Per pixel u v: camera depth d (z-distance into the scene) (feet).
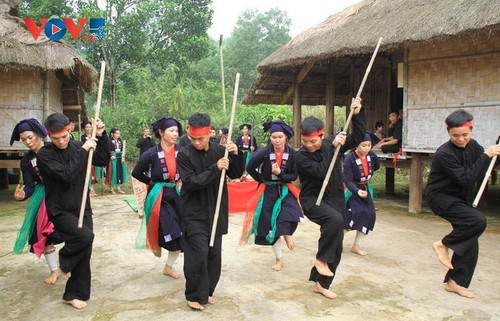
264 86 40.16
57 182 12.62
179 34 77.77
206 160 12.87
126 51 73.46
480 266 16.80
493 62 23.27
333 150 13.82
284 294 13.92
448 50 25.07
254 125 62.59
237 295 13.83
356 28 30.30
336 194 13.93
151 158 15.44
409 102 27.09
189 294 12.67
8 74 29.68
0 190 38.29
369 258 17.80
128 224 24.45
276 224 15.61
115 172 36.17
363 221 17.85
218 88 80.53
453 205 13.19
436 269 16.42
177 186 15.49
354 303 13.20
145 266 16.89
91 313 12.57
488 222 24.98
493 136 23.40
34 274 16.02
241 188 27.43
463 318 12.19
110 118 58.39
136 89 74.38
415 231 22.56
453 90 24.98
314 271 14.05
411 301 13.35
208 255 12.92
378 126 34.63
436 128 25.76
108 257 18.07
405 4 29.55
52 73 32.27
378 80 38.93
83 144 13.19
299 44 34.35
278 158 15.74
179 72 77.97
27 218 14.62
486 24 21.30
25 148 30.19
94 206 30.37
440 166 13.20
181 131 16.03
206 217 12.76
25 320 12.19
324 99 46.52
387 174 37.04
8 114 29.78
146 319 12.15
